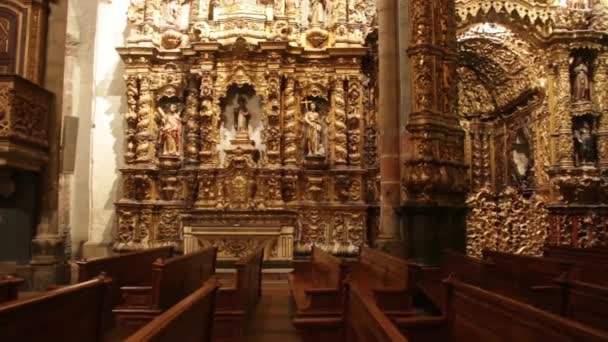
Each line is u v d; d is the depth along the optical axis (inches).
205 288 185.0
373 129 640.4
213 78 641.6
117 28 674.2
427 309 311.0
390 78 426.9
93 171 648.4
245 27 645.3
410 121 396.8
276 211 593.3
